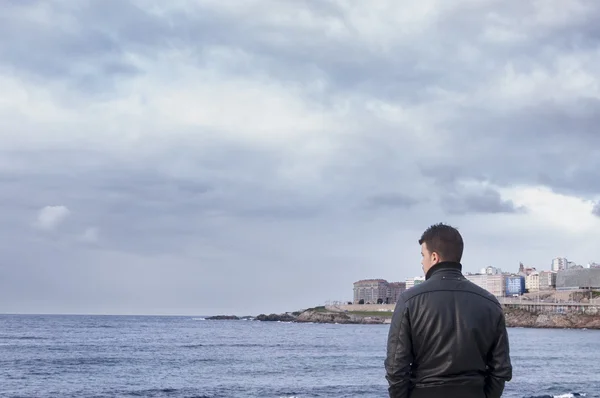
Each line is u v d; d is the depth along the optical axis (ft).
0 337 314.35
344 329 566.77
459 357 14.76
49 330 422.00
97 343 268.62
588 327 635.25
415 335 15.12
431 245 16.03
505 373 15.25
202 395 104.12
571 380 133.49
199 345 266.77
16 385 116.78
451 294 15.23
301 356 205.57
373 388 114.01
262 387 115.85
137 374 140.46
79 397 100.63
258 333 440.45
